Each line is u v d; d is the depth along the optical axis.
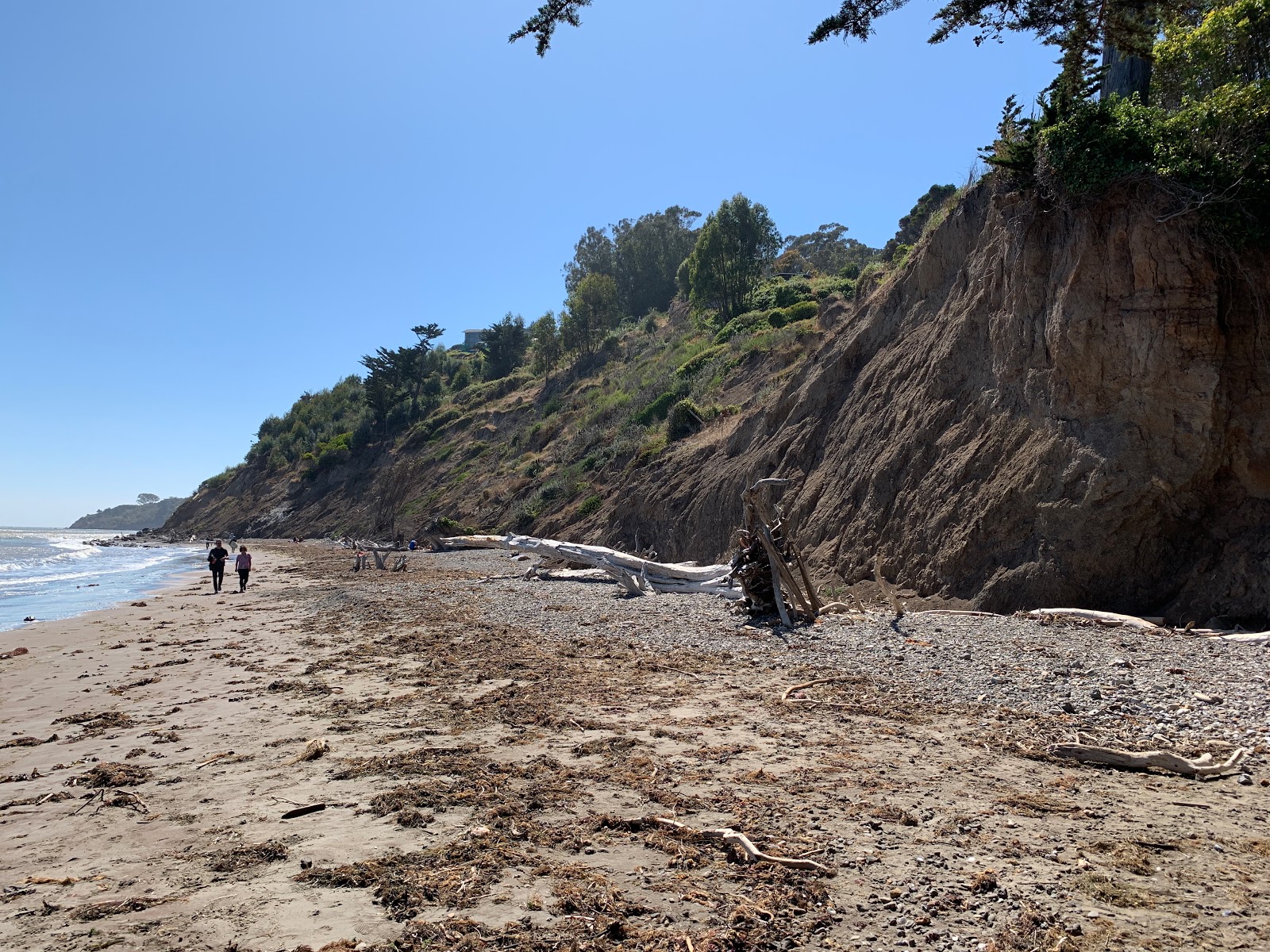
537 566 25.77
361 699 9.65
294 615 19.56
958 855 4.77
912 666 9.73
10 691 11.40
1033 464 13.72
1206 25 15.31
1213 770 6.20
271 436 108.12
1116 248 12.78
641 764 6.59
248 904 4.35
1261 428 11.91
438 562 36.22
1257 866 4.61
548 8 7.24
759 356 37.97
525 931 3.96
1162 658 9.28
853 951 3.76
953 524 14.81
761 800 5.72
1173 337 12.16
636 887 4.44
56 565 48.72
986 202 18.44
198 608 22.19
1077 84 7.39
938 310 19.33
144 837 5.45
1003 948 3.74
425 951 3.79
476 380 89.56
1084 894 4.26
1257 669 8.63
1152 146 12.61
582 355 71.88
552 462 48.88
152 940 3.96
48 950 3.88
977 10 7.00
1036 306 14.54
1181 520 12.34
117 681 11.81
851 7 7.23
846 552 17.20
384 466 76.81
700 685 9.59
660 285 88.94
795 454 22.00
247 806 6.01
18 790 6.64
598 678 10.14
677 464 31.19
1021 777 6.21
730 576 14.20
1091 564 12.60
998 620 11.80
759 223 56.06
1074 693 8.29
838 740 7.20
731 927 3.97
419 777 6.49
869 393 20.02
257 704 9.70
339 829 5.45
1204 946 3.72
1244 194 11.76
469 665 11.35
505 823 5.42
